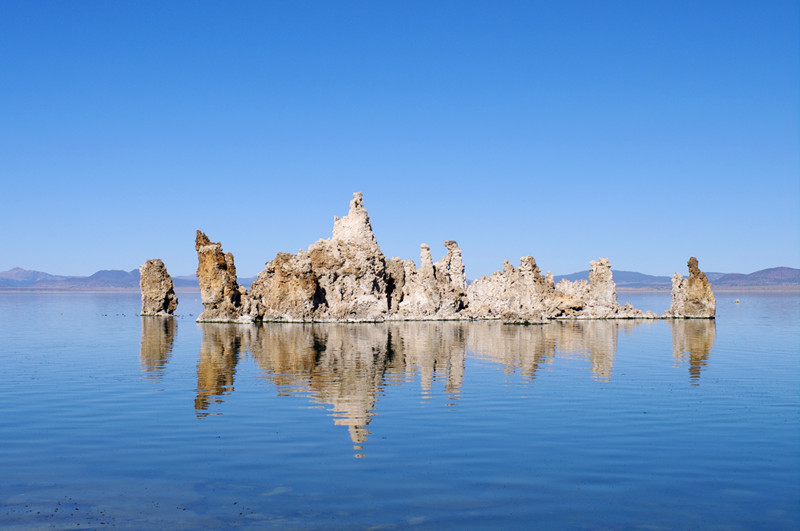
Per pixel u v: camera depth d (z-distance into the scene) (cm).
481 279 14938
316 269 11931
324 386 4031
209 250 11362
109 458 2447
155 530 1819
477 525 1855
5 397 3606
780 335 8281
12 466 2353
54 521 1880
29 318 12512
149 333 8544
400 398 3625
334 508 1970
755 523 1878
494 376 4491
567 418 3105
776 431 2852
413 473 2280
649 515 1930
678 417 3128
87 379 4278
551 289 13762
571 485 2167
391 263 13150
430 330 9338
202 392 3791
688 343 7125
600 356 5769
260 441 2675
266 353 5966
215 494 2081
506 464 2378
